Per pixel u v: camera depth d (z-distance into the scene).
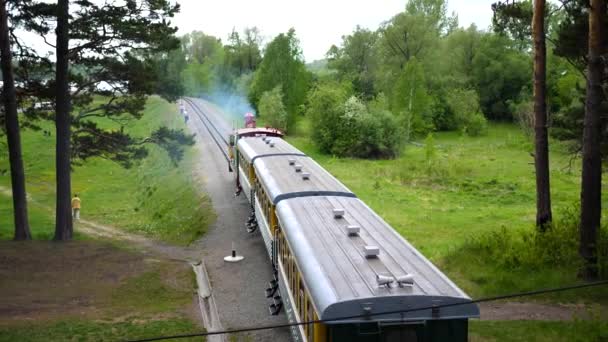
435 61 78.81
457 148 58.81
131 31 25.14
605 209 30.03
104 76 26.45
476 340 13.91
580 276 18.20
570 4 21.72
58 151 26.03
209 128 61.69
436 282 9.59
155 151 53.88
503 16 21.84
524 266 19.30
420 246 23.69
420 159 50.91
